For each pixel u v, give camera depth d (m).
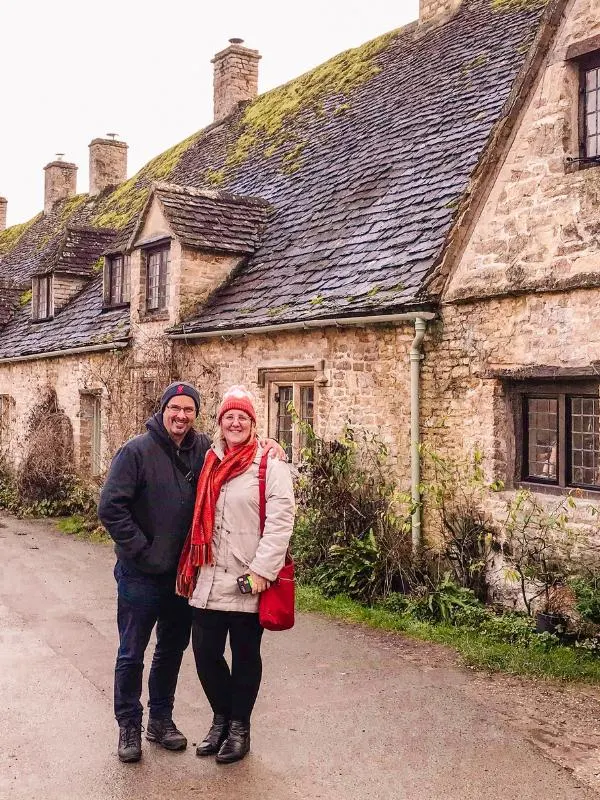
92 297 17.25
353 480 8.62
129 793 4.04
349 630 6.95
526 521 6.73
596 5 6.58
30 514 14.47
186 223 12.12
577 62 6.82
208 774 4.25
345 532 8.27
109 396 13.81
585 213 6.52
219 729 4.49
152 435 4.44
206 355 11.54
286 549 4.21
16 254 26.08
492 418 7.34
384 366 8.46
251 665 4.33
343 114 14.16
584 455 6.84
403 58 14.13
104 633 6.88
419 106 11.87
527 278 6.99
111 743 4.62
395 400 8.33
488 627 6.71
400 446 8.27
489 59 11.40
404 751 4.55
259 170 15.09
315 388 9.46
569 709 5.20
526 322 7.02
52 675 5.77
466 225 7.63
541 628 6.48
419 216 9.22
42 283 18.77
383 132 12.13
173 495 4.37
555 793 4.10
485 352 7.39
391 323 8.36
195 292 11.98
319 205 11.80
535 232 6.95
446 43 13.12
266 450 4.34
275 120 16.84
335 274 9.62
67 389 15.87
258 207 13.01
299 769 4.32
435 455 7.46
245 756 4.45
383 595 7.72
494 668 5.94
